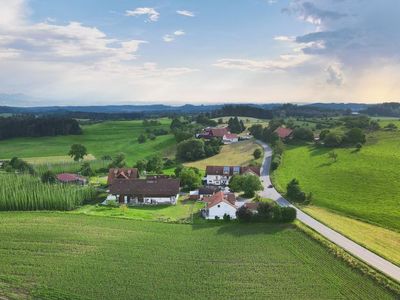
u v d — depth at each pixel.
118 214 104.81
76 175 152.75
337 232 87.19
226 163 182.50
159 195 121.88
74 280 65.62
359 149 173.75
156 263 72.12
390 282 63.28
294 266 70.75
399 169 137.62
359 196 117.31
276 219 94.62
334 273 67.88
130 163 195.50
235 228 91.44
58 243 80.75
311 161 166.00
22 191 110.75
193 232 88.81
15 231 87.31
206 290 62.81
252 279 66.12
